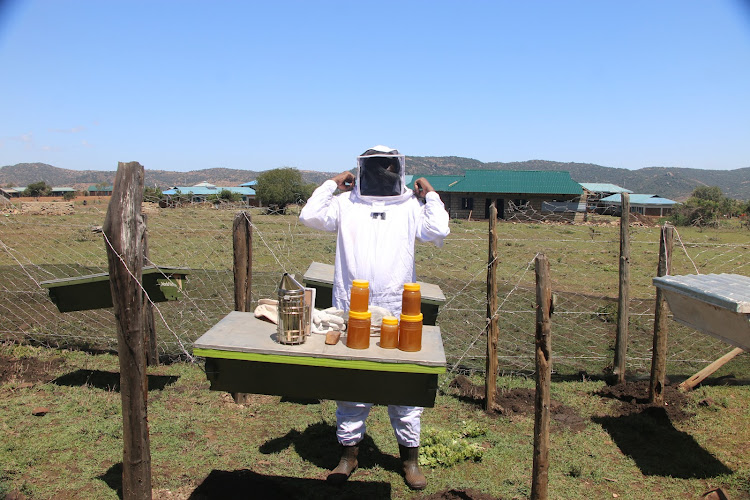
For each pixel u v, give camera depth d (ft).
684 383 20.45
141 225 10.74
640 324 29.96
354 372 9.42
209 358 9.70
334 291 13.84
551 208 161.68
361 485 13.69
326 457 15.08
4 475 13.16
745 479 14.38
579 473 14.58
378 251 13.29
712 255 62.80
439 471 14.67
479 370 22.38
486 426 17.48
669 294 16.02
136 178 10.54
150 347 21.93
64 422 16.38
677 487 14.10
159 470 13.97
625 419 17.85
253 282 36.99
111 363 22.16
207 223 59.00
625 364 22.30
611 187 238.48
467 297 35.60
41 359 21.93
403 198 13.66
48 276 36.88
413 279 13.79
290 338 9.62
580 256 61.52
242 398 18.54
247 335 10.14
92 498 12.51
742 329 13.02
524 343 26.35
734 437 16.78
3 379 19.57
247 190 266.77
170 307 30.55
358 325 9.62
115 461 14.30
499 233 88.69
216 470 14.06
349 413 13.66
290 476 14.05
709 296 13.52
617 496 13.65
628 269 20.30
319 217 13.56
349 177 14.30
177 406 18.15
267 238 56.39
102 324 27.61
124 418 11.01
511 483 14.06
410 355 9.38
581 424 17.72
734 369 22.68
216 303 31.45
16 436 15.31
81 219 74.54
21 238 51.34
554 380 21.67
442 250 60.80
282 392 9.75
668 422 17.81
